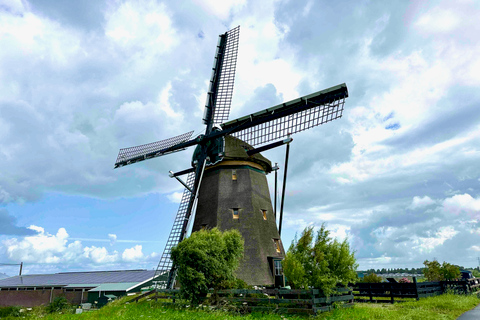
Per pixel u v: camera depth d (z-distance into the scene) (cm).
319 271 1420
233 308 1481
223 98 2769
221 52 3020
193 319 1314
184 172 2766
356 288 1966
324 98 2062
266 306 1427
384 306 1620
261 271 2186
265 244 2338
